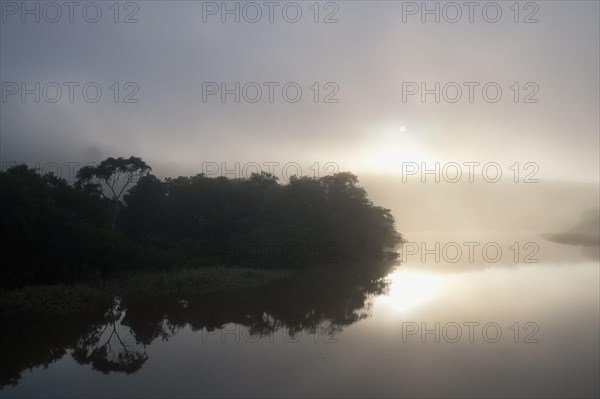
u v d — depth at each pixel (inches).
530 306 903.1
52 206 1142.3
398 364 574.2
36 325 828.6
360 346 659.4
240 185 2116.1
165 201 1971.0
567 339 670.5
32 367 613.0
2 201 1027.9
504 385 498.3
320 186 2144.4
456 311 871.1
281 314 901.8
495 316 821.9
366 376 533.3
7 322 848.9
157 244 1644.9
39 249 1064.2
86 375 572.4
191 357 631.8
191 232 1919.3
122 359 636.7
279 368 570.6
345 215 2065.7
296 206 2021.4
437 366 563.2
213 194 1988.2
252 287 1225.4
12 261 1025.5
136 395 496.4
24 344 721.6
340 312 905.5
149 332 783.1
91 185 1811.0
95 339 745.6
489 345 650.2
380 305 960.9
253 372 557.6
